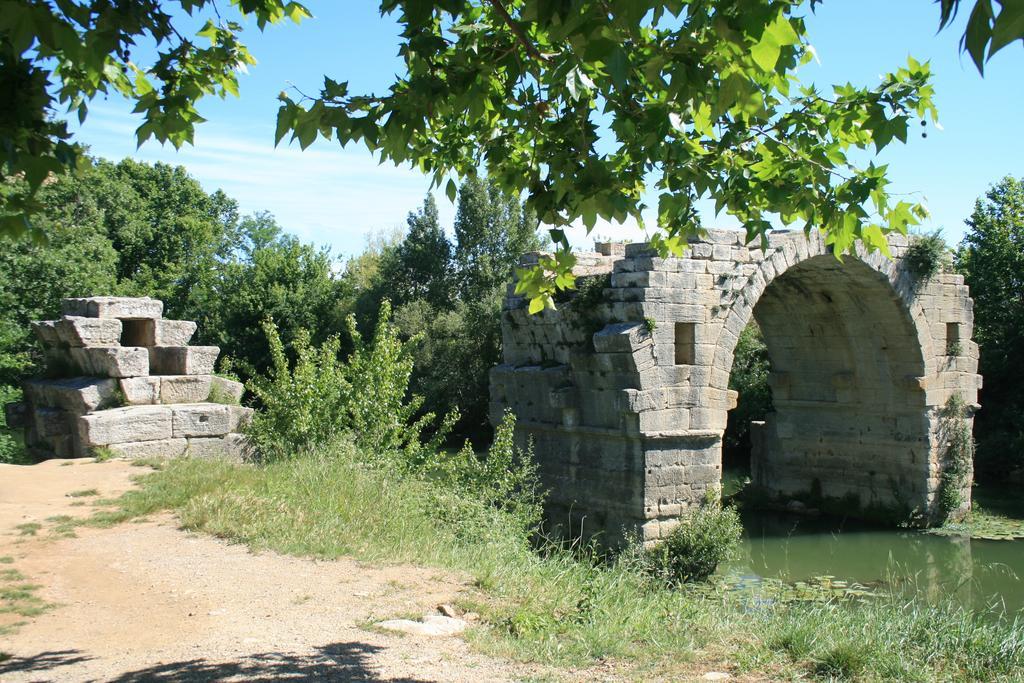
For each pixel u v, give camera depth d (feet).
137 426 51.93
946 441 77.61
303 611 26.68
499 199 155.22
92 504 39.70
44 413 53.16
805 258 65.10
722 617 31.83
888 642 27.66
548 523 64.95
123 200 151.64
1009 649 27.63
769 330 85.66
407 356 59.93
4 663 21.24
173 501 39.60
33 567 30.50
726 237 61.16
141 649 22.63
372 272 188.85
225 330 142.00
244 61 24.06
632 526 57.77
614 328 58.23
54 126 18.84
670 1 13.64
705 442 60.03
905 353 75.97
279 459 52.47
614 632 26.86
